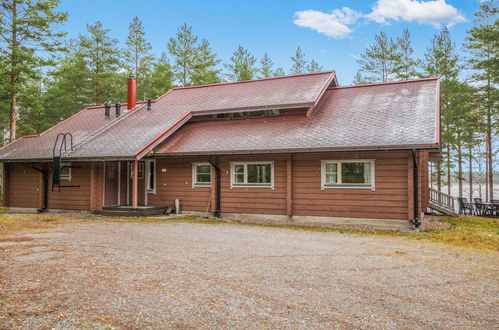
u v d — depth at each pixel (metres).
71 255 7.57
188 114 17.73
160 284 5.59
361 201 13.13
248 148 14.09
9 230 11.12
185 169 16.33
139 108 20.64
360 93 17.00
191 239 9.73
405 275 6.30
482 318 4.43
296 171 14.17
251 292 5.26
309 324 4.16
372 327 4.11
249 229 11.86
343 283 5.76
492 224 14.59
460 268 6.85
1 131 32.69
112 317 4.31
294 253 8.01
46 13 22.42
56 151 16.94
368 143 12.25
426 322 4.28
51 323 4.12
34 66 22.97
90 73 30.56
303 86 17.83
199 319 4.27
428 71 29.42
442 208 17.56
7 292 5.18
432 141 11.42
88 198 16.81
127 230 11.27
